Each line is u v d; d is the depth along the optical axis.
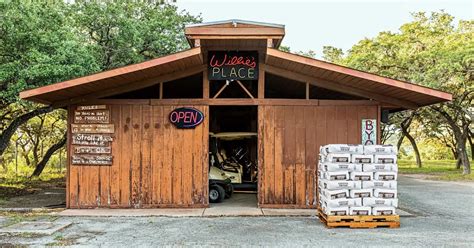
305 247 6.44
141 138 9.99
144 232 7.48
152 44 16.84
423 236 7.18
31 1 12.15
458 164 30.53
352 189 7.89
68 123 10.02
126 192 9.95
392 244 6.59
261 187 9.93
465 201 12.12
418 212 9.87
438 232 7.52
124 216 9.02
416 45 21.83
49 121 25.73
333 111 9.98
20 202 11.58
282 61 9.29
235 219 8.71
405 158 51.06
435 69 19.03
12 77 11.83
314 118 9.98
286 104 9.97
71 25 15.12
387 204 7.91
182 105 10.01
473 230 7.72
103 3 16.56
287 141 9.95
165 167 9.98
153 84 10.01
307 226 8.01
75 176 9.96
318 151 9.94
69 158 9.97
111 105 9.99
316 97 11.48
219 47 9.62
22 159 30.73
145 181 9.95
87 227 7.92
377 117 10.01
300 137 9.95
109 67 16.41
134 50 16.50
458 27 22.62
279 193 9.91
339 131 9.97
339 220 7.83
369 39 23.94
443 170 29.02
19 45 12.16
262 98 9.95
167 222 8.40
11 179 20.12
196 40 8.95
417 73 20.33
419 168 31.61
